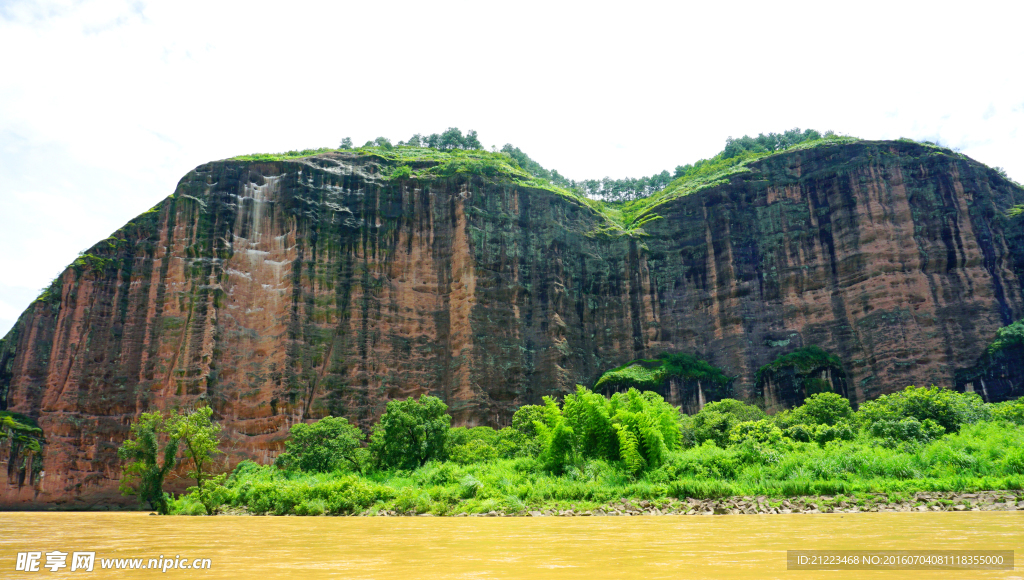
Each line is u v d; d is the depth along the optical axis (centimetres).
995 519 1655
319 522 2283
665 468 2911
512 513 2427
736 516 2055
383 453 4328
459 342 7050
